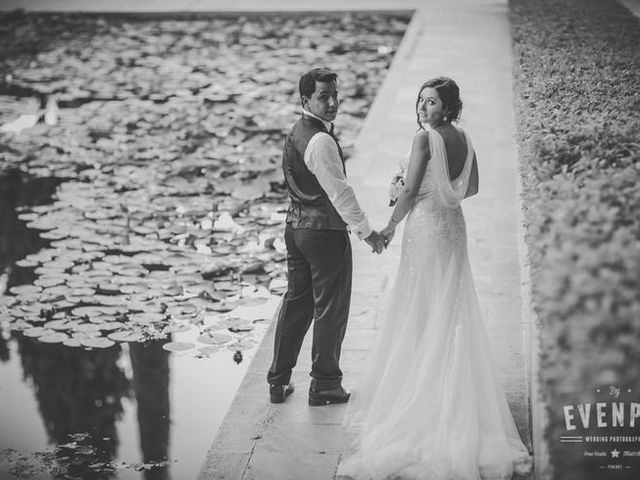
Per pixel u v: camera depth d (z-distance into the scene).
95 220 8.62
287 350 5.37
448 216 4.85
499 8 17.05
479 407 4.80
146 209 8.86
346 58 14.46
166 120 11.56
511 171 8.89
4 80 13.63
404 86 11.86
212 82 13.27
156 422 5.69
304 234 5.09
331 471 4.76
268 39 15.84
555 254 3.77
